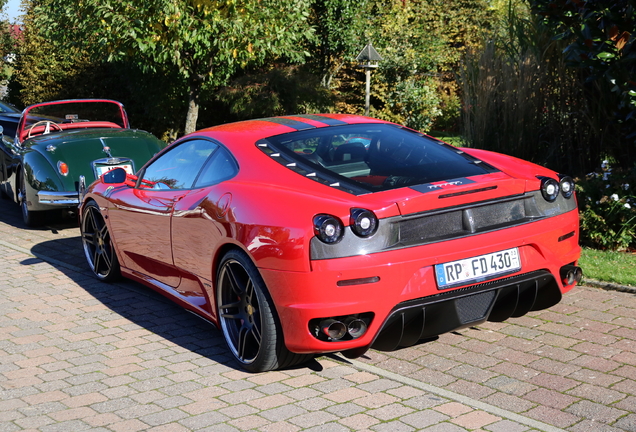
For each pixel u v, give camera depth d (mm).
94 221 5883
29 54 21391
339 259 3240
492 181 3570
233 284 3855
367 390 3520
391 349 3559
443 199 3396
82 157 8109
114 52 12375
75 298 5480
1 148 9633
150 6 11367
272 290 3434
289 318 3389
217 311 4066
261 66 16719
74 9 12195
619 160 7180
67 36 13258
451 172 3762
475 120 8258
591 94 7164
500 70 8195
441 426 3074
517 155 7863
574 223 3914
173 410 3385
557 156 7625
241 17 12094
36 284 5930
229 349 4047
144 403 3484
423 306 3365
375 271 3254
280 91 15555
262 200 3590
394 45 18203
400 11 19031
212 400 3486
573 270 3828
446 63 18953
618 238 5965
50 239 7863
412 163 3871
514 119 7891
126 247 5301
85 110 9398
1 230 8477
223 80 15844
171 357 4141
